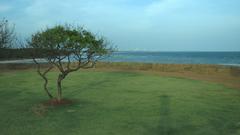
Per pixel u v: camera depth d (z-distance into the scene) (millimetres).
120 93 14656
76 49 11156
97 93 14617
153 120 9359
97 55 11586
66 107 11203
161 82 19234
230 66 24562
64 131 8133
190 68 26797
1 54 27984
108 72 25906
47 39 10875
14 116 9797
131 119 9461
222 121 9328
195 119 9555
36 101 12375
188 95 14266
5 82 18750
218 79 21297
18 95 13938
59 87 11867
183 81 19875
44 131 8117
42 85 17391
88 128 8414
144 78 21484
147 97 13586
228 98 13531
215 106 11656
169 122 9156
